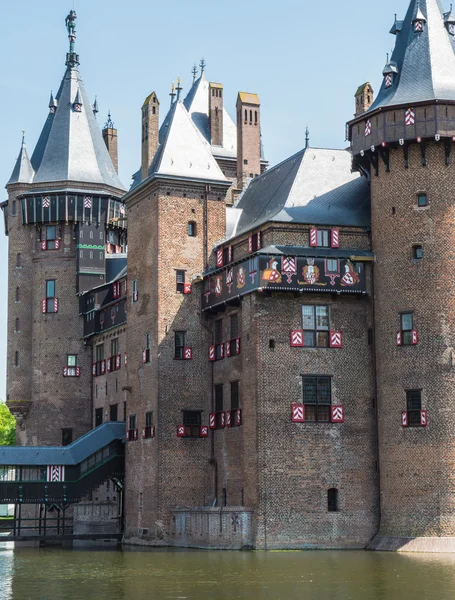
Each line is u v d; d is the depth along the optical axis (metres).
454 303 54.03
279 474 54.88
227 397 60.59
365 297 57.44
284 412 55.47
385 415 55.31
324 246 57.53
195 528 57.97
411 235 55.06
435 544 51.97
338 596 35.22
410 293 54.78
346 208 59.19
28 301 83.00
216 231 64.50
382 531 54.81
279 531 54.41
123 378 73.62
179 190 64.06
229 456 59.94
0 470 63.34
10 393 82.44
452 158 54.97
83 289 81.12
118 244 84.31
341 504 55.50
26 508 82.25
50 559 51.66
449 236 54.44
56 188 81.62
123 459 66.88
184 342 62.94
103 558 51.69
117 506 71.81
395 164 55.97
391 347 55.28
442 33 57.78
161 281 63.00
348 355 56.94
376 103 57.38
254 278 55.91
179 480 61.53
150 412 62.97
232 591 36.84
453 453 52.81
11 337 83.06
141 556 52.31
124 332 73.75
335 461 55.81
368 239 58.12
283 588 37.47
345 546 55.06
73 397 81.00
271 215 58.44
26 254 83.31
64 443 80.69
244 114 77.69
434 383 53.56
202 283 63.56
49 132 84.12
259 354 55.53
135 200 67.00
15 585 39.59
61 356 81.44
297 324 56.44
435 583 38.41
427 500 52.81
